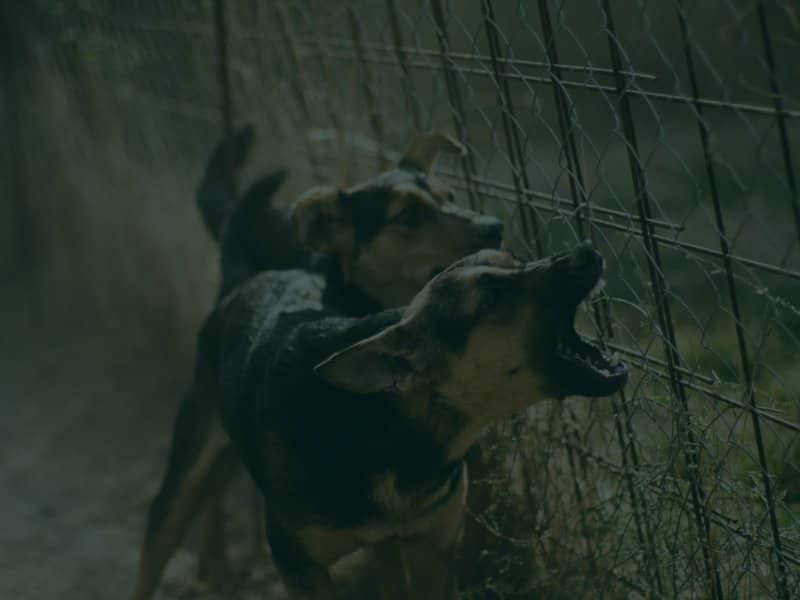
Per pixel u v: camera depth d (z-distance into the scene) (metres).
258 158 3.48
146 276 4.06
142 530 3.37
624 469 2.48
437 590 2.55
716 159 2.27
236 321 2.71
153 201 3.96
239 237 2.99
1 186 4.85
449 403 2.37
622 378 2.28
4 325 4.64
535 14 4.10
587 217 2.47
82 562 3.27
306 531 2.48
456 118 2.75
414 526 2.47
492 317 2.29
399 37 2.84
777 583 2.32
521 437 2.62
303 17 3.22
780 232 3.63
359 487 2.43
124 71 3.93
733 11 2.24
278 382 2.48
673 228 2.35
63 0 4.12
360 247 2.71
